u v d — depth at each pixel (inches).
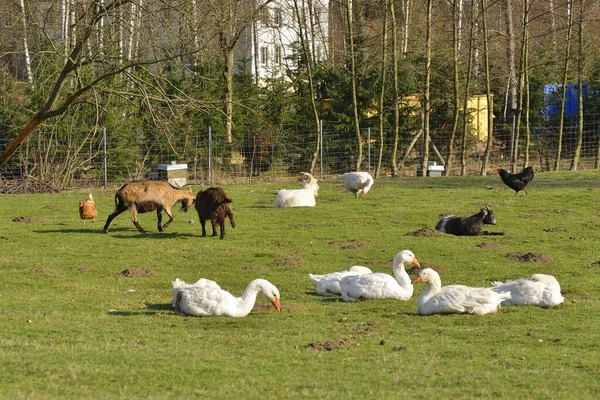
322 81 1503.4
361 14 1562.5
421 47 1545.3
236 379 318.7
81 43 579.2
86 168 1192.2
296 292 527.8
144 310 467.2
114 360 345.4
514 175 1018.1
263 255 659.4
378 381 316.5
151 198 768.9
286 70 1517.0
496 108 1627.7
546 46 1615.4
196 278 575.2
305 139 1396.4
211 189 740.7
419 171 1342.3
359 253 667.4
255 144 1323.8
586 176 1224.8
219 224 740.7
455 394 298.7
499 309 467.2
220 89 1314.0
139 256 657.6
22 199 1035.3
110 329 414.0
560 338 396.5
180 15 644.7
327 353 364.5
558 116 1524.4
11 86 1237.7
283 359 351.9
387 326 425.7
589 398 294.8
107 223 778.2
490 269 599.8
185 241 729.0
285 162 1350.9
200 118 1279.5
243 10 1205.7
